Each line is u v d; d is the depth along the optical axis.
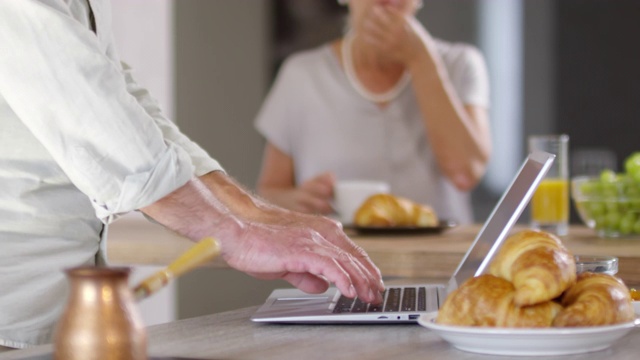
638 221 2.38
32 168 1.47
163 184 1.33
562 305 1.17
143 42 4.43
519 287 1.13
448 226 2.61
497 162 4.23
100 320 0.83
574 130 4.28
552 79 4.27
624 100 4.26
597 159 4.27
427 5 4.21
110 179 1.33
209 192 1.40
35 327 1.48
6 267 1.47
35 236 1.49
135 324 0.85
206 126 4.41
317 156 4.28
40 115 1.33
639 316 1.29
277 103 4.32
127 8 4.43
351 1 4.23
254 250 1.34
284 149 4.32
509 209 1.44
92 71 1.33
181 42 4.40
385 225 2.60
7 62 1.32
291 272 1.42
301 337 1.27
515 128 4.25
